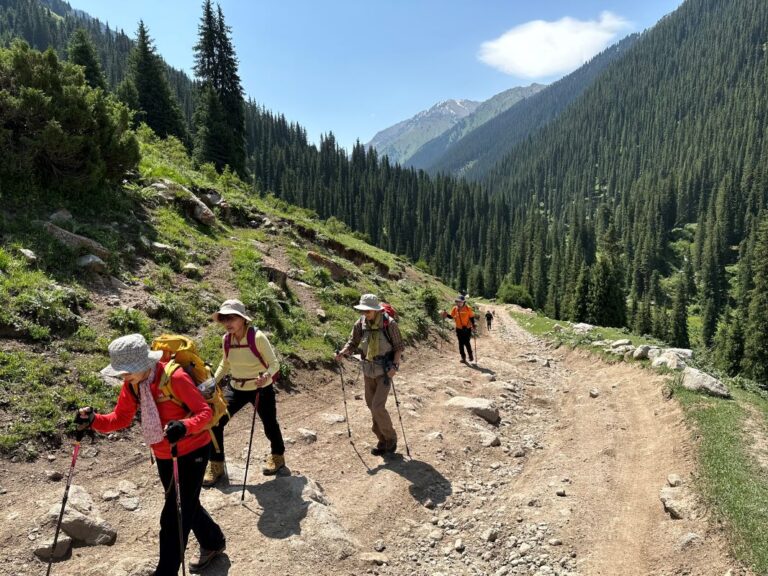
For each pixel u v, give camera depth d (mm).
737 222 163875
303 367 10664
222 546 4656
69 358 7277
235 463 6688
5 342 6969
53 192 11453
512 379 13562
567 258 149250
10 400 6129
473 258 176500
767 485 6035
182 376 3984
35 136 10984
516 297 89312
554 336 21719
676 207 196500
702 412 8609
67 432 6180
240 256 13875
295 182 169000
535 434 9445
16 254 8805
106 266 9930
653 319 99438
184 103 148750
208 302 10914
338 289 16625
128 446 6477
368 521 5836
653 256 160750
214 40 49125
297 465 7047
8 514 4762
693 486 6219
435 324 20891
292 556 4875
